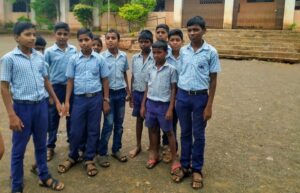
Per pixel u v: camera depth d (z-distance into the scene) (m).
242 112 6.58
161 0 23.44
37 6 24.75
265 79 9.85
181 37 4.21
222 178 3.89
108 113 4.13
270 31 16.22
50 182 3.59
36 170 3.90
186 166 3.88
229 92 8.23
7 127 5.51
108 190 3.59
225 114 6.43
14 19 27.17
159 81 3.91
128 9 19.75
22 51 3.26
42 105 3.43
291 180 3.87
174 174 3.86
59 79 4.31
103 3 23.02
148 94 4.05
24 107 3.27
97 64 3.89
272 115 6.40
